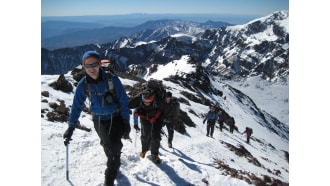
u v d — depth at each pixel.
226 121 21.06
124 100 3.55
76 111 3.56
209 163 6.22
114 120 3.58
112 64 3.61
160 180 4.29
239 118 39.69
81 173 3.85
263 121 53.12
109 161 3.66
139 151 5.16
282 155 19.27
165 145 7.23
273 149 21.36
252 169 7.98
